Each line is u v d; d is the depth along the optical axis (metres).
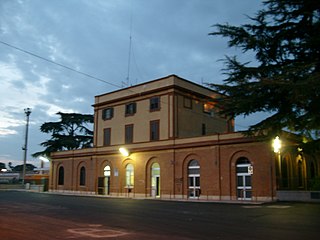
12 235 12.30
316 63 16.27
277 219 17.09
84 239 11.57
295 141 25.91
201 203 29.06
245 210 21.97
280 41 18.61
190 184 36.34
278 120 17.73
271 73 18.22
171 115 39.25
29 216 18.31
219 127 45.81
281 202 28.92
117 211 21.19
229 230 13.59
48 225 14.91
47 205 25.53
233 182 33.03
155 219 17.16
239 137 32.94
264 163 31.20
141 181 40.47
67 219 17.06
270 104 17.73
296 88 14.43
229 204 27.78
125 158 42.75
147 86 42.34
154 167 39.91
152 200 33.38
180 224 15.34
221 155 34.12
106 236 12.15
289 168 34.25
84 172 47.97
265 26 18.98
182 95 40.78
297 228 14.06
